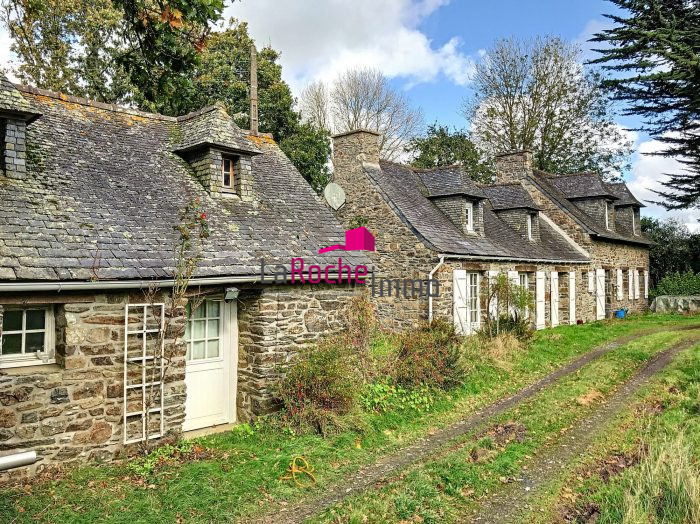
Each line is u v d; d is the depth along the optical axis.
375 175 15.60
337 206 15.64
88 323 6.47
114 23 18.05
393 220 14.73
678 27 18.36
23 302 5.96
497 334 13.78
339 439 7.46
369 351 9.65
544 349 13.79
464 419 8.79
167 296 7.16
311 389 8.02
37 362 6.33
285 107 22.30
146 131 9.95
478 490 5.99
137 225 7.62
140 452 6.78
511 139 29.53
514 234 18.75
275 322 8.39
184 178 9.34
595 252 21.44
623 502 5.53
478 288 15.77
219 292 8.02
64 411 6.27
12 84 7.16
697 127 21.59
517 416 8.62
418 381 9.66
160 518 5.14
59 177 7.67
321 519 5.32
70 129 8.84
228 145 9.31
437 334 11.05
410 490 5.87
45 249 6.32
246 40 22.59
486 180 31.05
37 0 7.39
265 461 6.62
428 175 17.55
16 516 5.01
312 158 22.17
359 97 31.67
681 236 30.70
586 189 23.19
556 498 5.83
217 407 8.43
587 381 10.55
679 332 15.86
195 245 7.87
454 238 15.17
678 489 5.63
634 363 12.14
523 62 28.81
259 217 9.50
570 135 29.66
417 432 8.12
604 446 7.30
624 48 19.78
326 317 9.22
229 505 5.53
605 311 22.53
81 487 5.71
